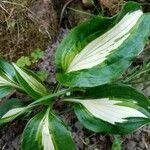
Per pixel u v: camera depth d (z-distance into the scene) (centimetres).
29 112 30
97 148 31
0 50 33
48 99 29
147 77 33
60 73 28
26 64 33
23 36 34
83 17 37
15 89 30
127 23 26
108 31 26
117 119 26
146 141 31
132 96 26
